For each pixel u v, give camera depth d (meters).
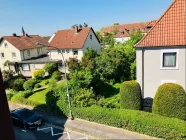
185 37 15.16
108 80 25.59
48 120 17.86
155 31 16.44
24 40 41.72
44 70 33.28
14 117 17.42
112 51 25.94
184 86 16.06
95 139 14.30
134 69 25.27
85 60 28.31
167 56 16.05
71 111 17.48
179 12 16.06
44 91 25.36
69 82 19.17
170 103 13.55
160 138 13.16
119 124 14.88
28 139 15.12
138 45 16.50
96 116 15.95
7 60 39.41
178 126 12.30
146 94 17.64
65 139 14.67
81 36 36.81
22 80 29.11
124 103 15.95
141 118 13.75
